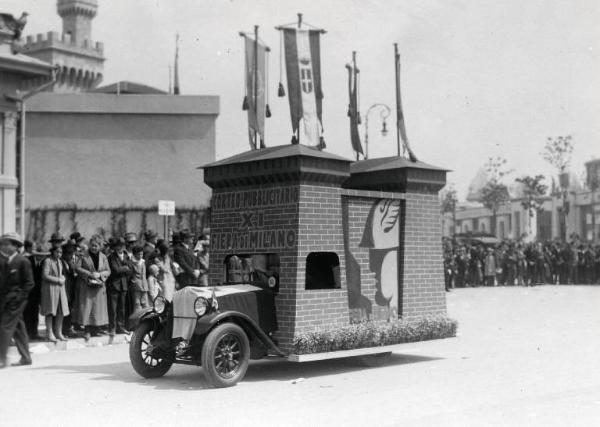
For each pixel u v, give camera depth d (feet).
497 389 27.53
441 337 36.55
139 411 24.08
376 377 30.86
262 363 35.68
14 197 58.54
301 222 31.19
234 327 28.99
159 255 47.29
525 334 46.78
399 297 35.60
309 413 23.34
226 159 34.78
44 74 58.54
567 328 50.29
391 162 37.22
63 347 41.55
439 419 22.20
